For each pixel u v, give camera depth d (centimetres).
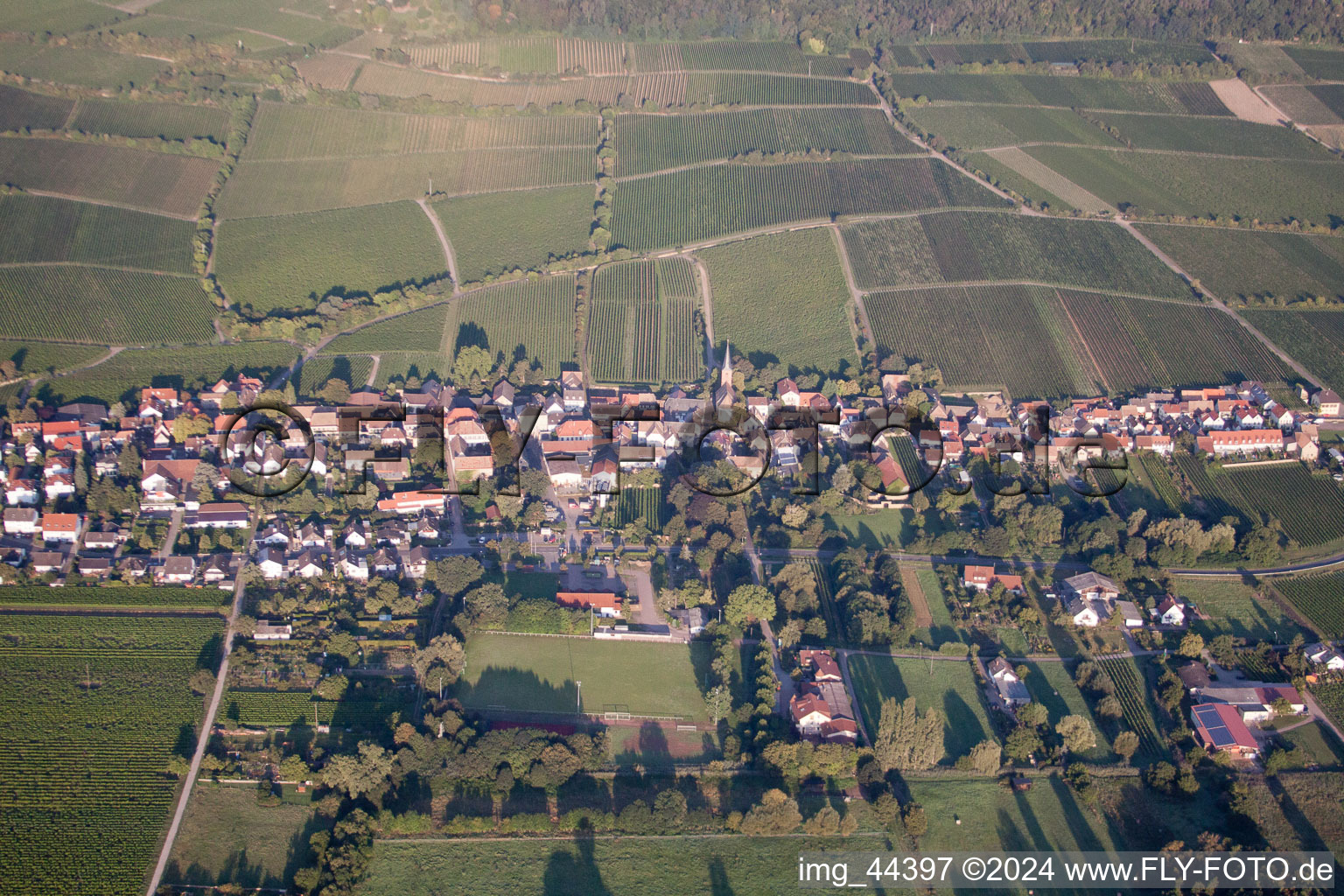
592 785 16375
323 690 17350
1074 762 17000
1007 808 16350
